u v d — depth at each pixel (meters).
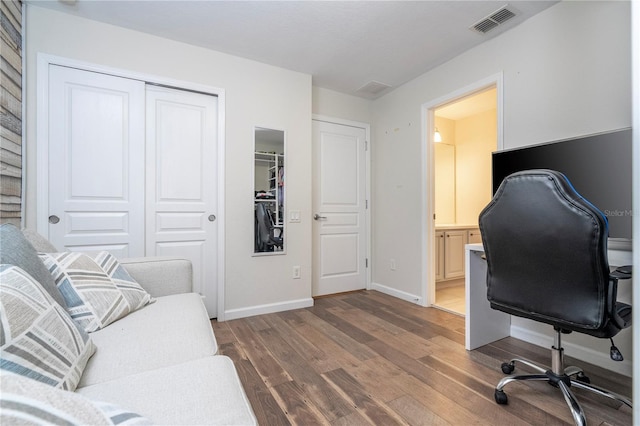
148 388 0.69
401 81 3.15
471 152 4.10
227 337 2.17
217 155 2.60
